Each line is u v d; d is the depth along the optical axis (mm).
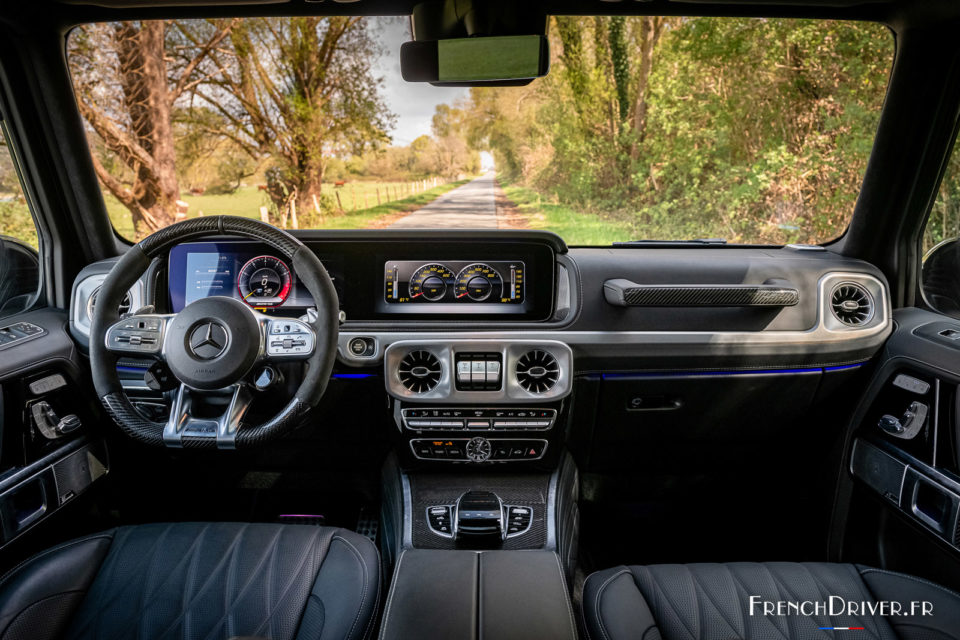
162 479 2422
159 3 1999
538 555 1740
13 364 1777
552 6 2021
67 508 1930
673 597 1441
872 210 2240
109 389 1483
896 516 1878
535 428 1979
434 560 1701
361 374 2066
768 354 2055
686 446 2270
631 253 2229
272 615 1379
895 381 1990
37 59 2074
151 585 1442
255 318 1464
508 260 2082
